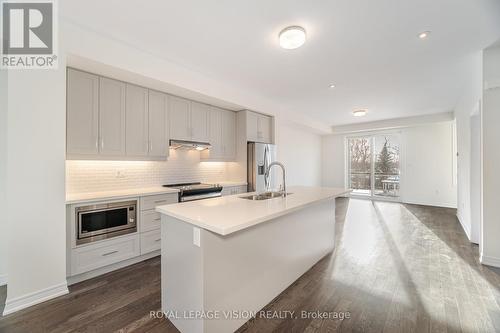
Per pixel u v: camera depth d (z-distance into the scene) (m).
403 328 1.66
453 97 4.37
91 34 2.24
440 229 4.08
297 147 6.94
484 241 2.69
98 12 1.96
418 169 6.42
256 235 1.85
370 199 7.29
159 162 3.61
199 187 3.51
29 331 1.65
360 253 3.03
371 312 1.85
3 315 1.79
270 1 1.82
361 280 2.34
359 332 1.63
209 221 1.43
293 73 3.26
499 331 1.62
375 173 7.27
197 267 1.48
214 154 4.05
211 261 1.49
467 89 3.59
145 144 3.08
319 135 8.10
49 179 2.01
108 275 2.47
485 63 2.59
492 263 2.63
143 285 2.27
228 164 4.65
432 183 6.20
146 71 2.67
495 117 2.58
